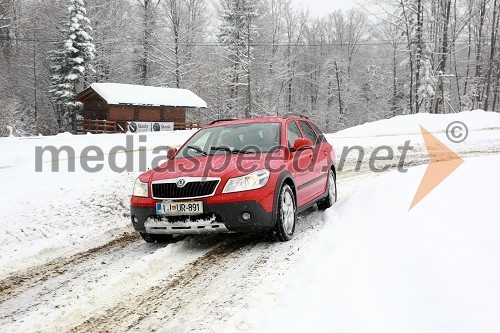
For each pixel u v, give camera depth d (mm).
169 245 5285
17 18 46531
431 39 39250
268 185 5035
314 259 4309
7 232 6020
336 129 57219
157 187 5164
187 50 46625
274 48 54812
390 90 57688
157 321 3381
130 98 33500
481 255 3086
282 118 6547
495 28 41156
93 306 3713
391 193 5910
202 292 3916
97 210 7438
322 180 6965
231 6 45969
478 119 26047
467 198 4699
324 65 57281
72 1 38938
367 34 60438
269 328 2977
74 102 39781
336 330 2699
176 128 36781
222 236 5848
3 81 44500
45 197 7441
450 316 2482
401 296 2896
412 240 3734
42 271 4773
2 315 3625
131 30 46781
